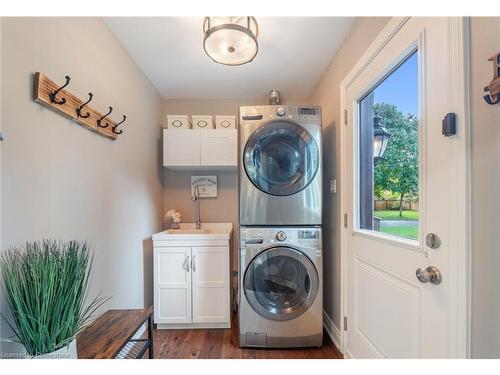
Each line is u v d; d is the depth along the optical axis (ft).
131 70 6.36
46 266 2.56
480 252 2.45
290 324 5.87
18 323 2.47
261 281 5.98
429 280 2.96
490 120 2.35
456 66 2.64
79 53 4.12
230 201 9.39
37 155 3.18
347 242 5.56
